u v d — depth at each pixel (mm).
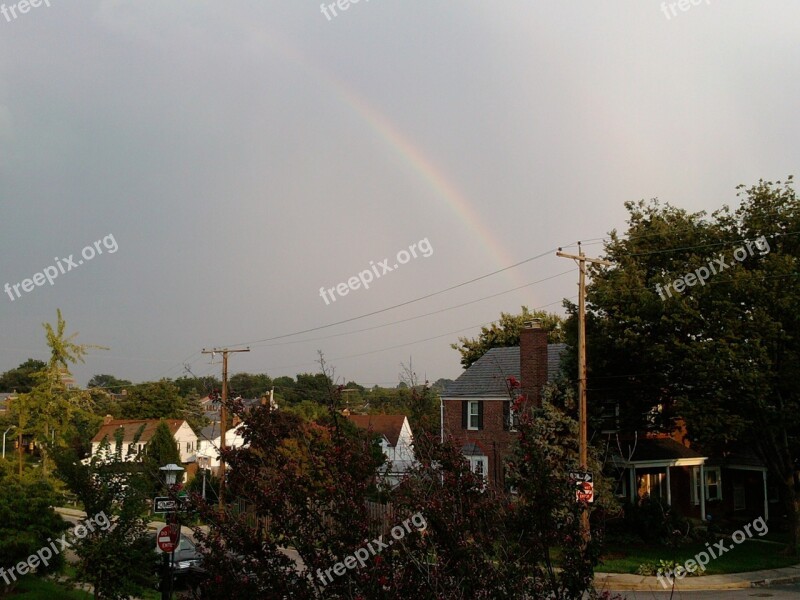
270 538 7164
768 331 23078
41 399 29281
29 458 47062
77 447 15625
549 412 27562
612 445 30641
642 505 28844
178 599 7680
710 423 24016
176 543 14852
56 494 18078
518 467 6797
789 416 24203
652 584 21375
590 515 6984
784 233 25250
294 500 6895
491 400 36844
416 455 7273
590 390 28172
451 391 38781
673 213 28016
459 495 6496
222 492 8547
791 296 23094
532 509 6242
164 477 15430
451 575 6031
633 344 25547
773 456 27500
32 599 16062
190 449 62406
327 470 7227
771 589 21109
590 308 28234
